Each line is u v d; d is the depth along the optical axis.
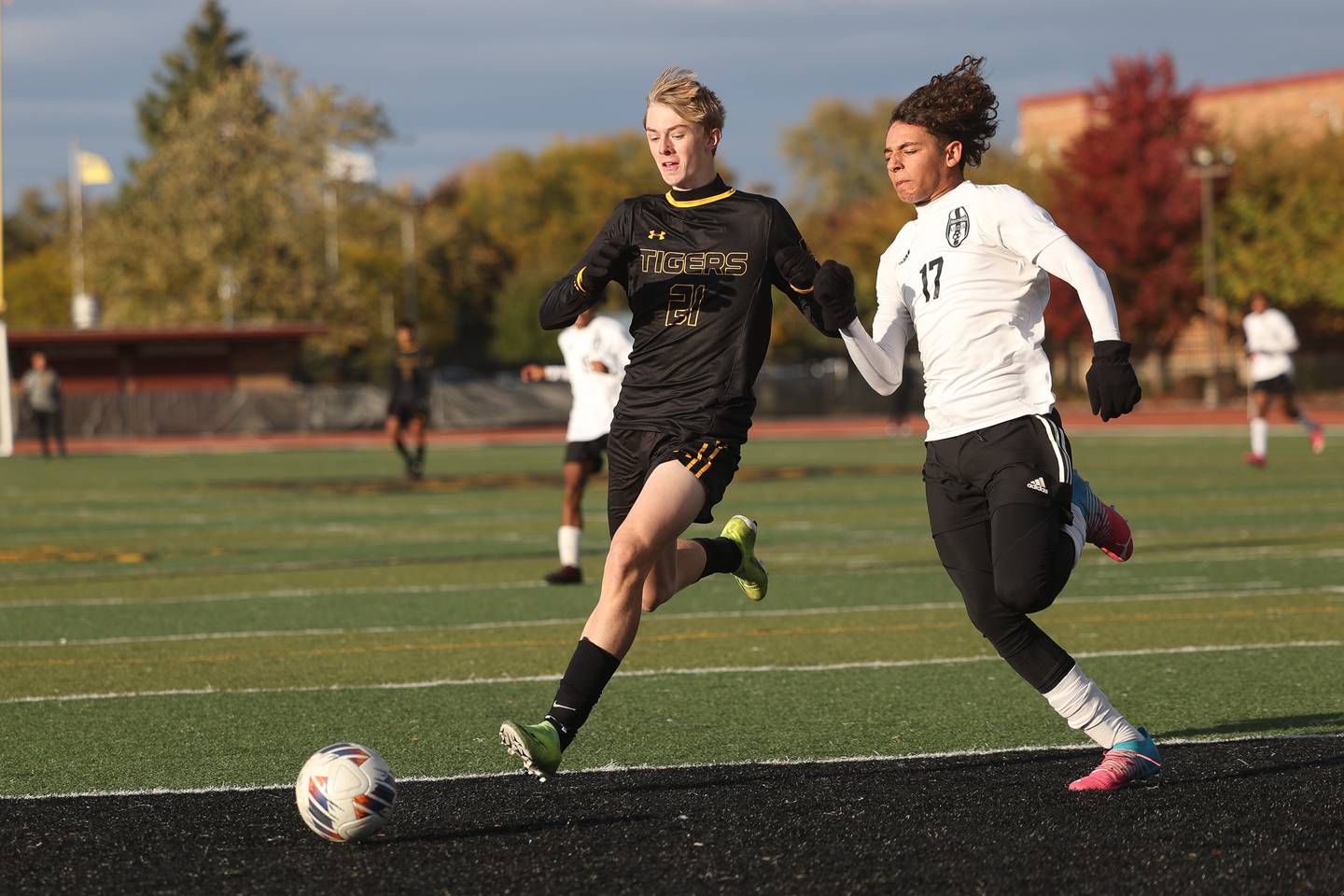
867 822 17.03
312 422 165.50
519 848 16.23
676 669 28.77
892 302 19.88
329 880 15.19
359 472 100.31
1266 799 17.83
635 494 19.97
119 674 28.86
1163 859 15.47
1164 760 20.19
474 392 171.12
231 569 46.66
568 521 42.41
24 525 62.91
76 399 160.12
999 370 18.48
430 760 21.52
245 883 15.13
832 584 41.34
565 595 40.22
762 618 35.50
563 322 20.33
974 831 16.59
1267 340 83.00
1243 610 35.34
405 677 28.44
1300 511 60.31
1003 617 18.58
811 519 61.69
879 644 31.52
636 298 19.75
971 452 18.41
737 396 19.45
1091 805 17.67
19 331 163.75
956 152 18.97
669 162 19.39
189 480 94.25
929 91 18.92
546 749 17.69
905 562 46.50
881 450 118.06
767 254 19.30
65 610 37.84
